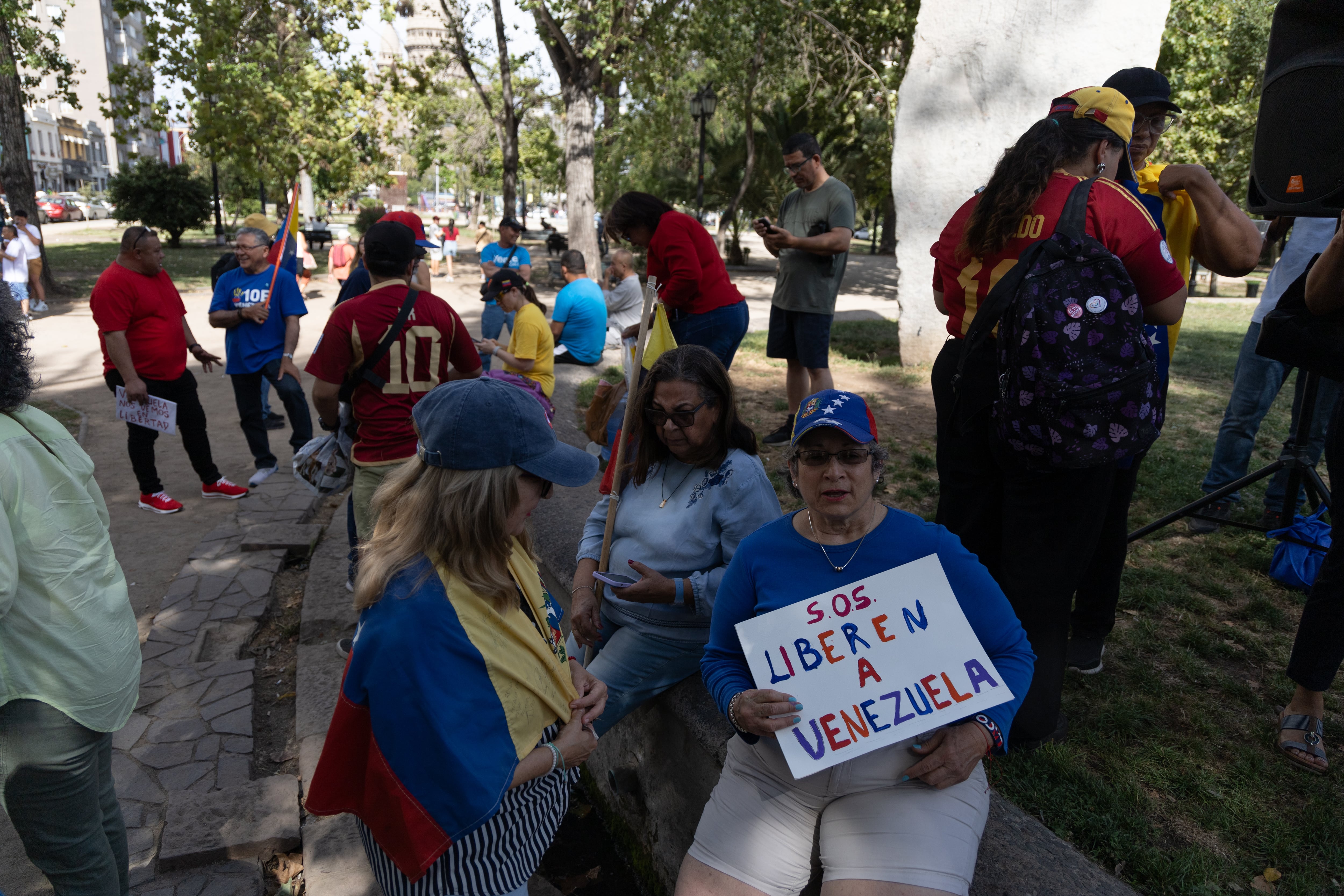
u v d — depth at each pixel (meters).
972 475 2.76
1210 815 2.61
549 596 2.11
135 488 6.50
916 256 8.96
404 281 3.82
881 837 1.84
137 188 29.66
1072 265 2.28
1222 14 17.64
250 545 5.27
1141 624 3.76
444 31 21.50
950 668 1.89
